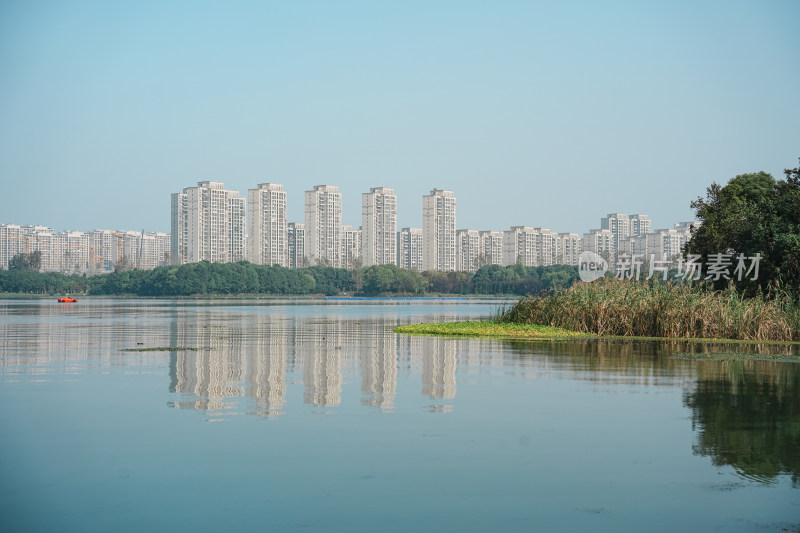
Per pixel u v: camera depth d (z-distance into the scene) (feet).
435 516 28.50
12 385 62.23
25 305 385.50
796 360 82.58
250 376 68.49
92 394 57.00
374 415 47.88
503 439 40.86
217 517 28.30
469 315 250.57
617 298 127.75
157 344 109.70
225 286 636.48
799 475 33.96
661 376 67.82
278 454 37.42
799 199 138.92
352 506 29.58
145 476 33.55
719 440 40.70
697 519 28.25
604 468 35.01
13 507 29.45
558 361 81.71
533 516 28.53
